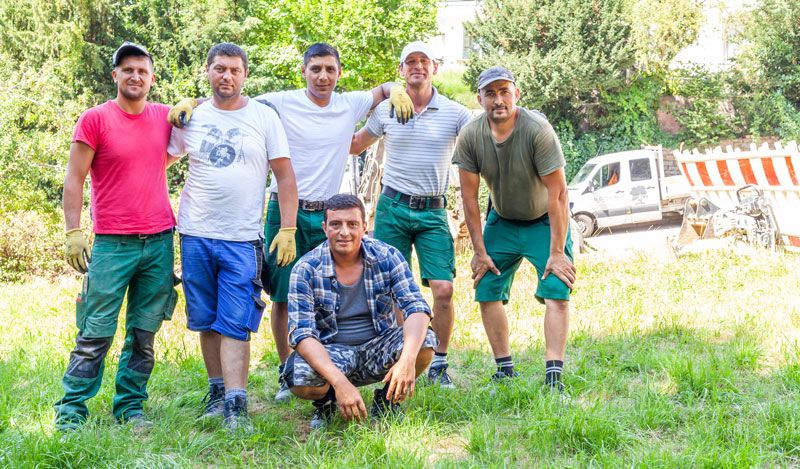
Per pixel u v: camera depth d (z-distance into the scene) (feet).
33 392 16.78
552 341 16.78
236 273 15.01
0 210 48.11
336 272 14.65
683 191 61.62
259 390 17.69
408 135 18.11
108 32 80.53
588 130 88.48
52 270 47.55
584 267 36.76
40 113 56.70
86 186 60.18
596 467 12.04
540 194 17.08
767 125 83.46
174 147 15.51
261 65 81.30
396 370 13.65
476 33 88.58
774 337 21.26
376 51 82.89
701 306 26.45
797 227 38.17
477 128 16.99
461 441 13.60
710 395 15.88
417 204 18.24
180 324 25.08
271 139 15.57
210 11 80.12
